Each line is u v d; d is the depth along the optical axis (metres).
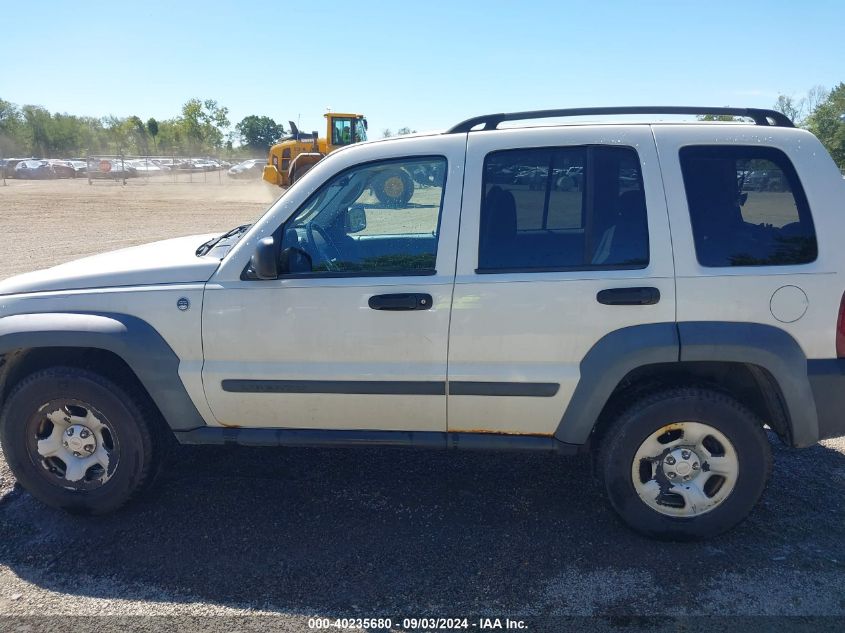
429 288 3.28
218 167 51.09
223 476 4.12
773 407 3.32
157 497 3.88
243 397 3.49
